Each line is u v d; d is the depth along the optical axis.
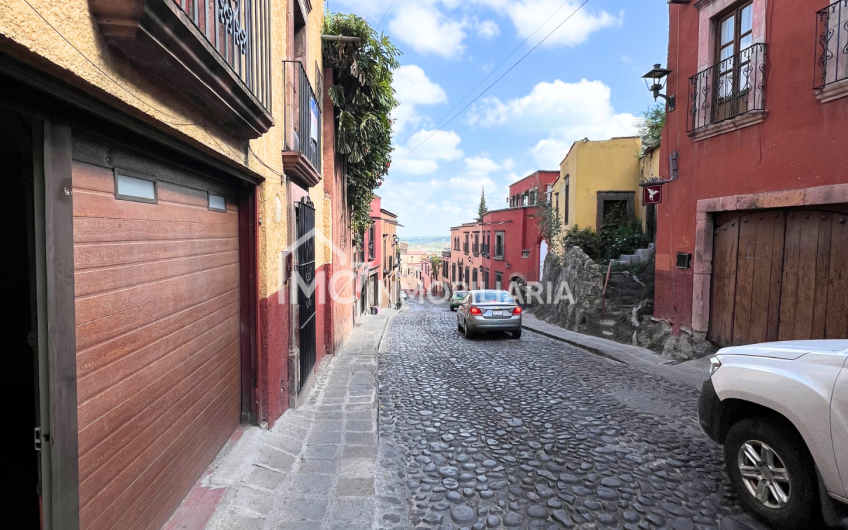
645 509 3.38
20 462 2.31
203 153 3.05
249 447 3.95
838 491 2.70
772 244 6.75
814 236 6.10
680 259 8.64
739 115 7.03
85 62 1.68
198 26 2.39
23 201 2.32
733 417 3.56
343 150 9.62
